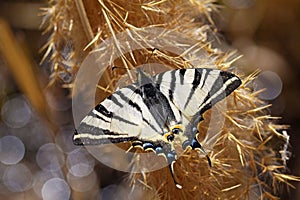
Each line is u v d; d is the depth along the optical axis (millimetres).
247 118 531
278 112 752
